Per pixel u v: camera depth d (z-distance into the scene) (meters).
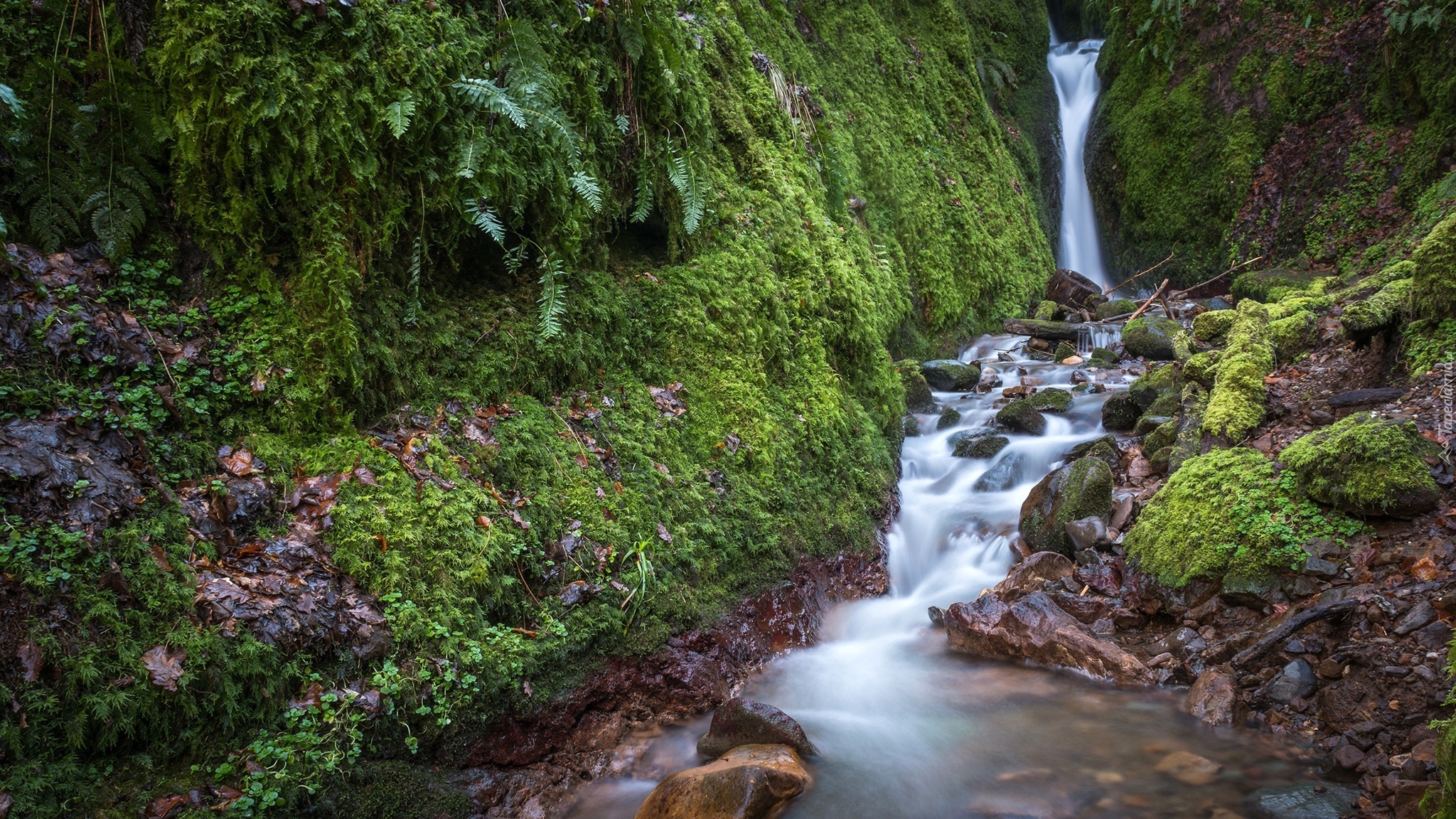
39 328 3.12
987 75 13.32
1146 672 4.27
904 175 9.73
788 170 6.90
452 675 3.29
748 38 7.28
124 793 2.59
